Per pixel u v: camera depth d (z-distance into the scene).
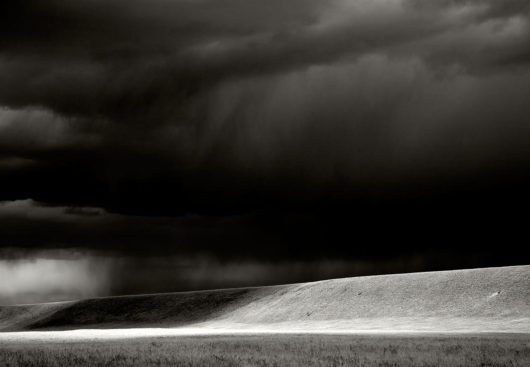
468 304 122.50
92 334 88.44
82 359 37.31
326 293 159.62
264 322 152.38
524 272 130.75
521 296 118.12
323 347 45.75
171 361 35.34
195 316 188.38
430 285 141.00
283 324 142.62
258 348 45.59
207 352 41.62
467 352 39.12
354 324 122.62
